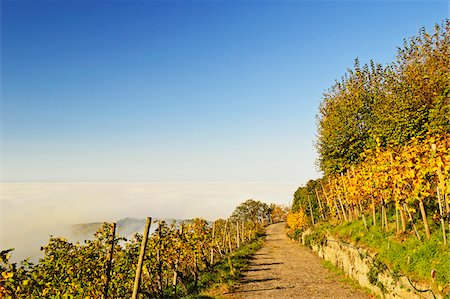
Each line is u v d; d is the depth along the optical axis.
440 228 13.14
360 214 23.98
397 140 19.09
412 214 15.79
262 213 122.06
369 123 25.19
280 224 102.69
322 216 37.03
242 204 121.12
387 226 17.08
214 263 25.92
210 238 26.94
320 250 27.56
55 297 12.65
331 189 29.17
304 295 15.22
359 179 21.06
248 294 15.73
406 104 19.61
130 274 15.73
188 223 21.31
